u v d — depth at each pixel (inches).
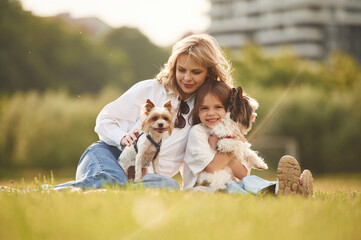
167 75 185.2
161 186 162.7
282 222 95.3
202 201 118.3
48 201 116.8
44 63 1316.4
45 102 1000.2
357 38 2393.0
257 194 150.3
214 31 2778.1
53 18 1400.1
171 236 82.0
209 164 167.3
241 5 2714.1
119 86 1406.3
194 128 173.3
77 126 981.2
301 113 1024.9
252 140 295.6
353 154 1021.8
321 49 2436.0
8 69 1218.6
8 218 94.2
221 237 81.6
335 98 1055.6
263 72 1226.6
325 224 95.9
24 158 958.4
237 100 173.5
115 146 183.5
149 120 171.6
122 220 91.7
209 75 182.7
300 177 152.0
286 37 2495.1
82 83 1359.5
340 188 251.3
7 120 971.9
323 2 2423.7
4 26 1258.6
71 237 78.6
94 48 1428.4
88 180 162.2
